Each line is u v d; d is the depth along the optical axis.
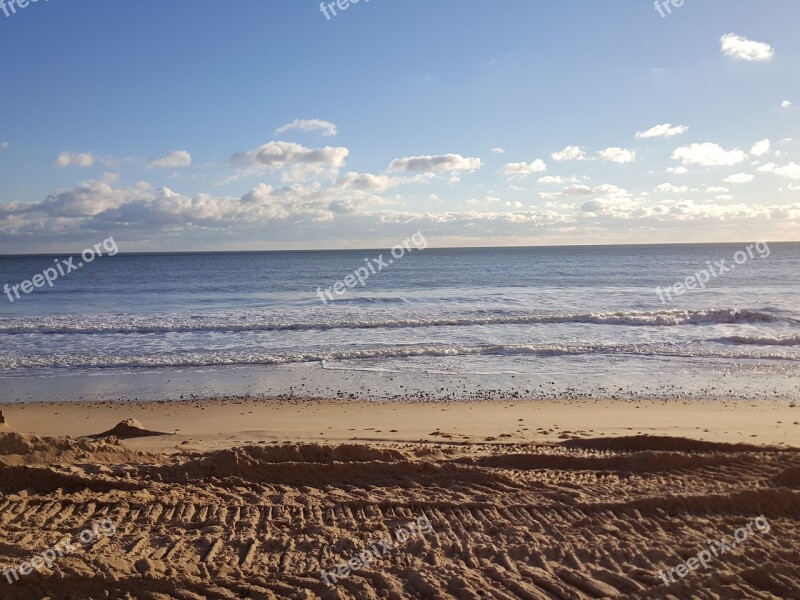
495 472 7.52
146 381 16.34
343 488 7.28
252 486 7.33
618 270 67.12
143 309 33.59
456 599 4.70
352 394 14.62
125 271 77.56
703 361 18.00
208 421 12.02
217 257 143.25
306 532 6.02
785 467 7.64
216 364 18.30
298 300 37.97
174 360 18.70
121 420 12.19
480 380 15.93
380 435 10.49
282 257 137.75
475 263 88.38
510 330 23.70
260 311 30.89
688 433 10.38
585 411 12.60
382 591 4.84
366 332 23.73
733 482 7.22
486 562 5.33
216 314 29.53
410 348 19.89
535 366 17.56
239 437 10.41
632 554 5.40
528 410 12.74
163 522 6.25
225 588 4.88
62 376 16.98
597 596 4.75
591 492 6.95
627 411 12.57
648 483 7.27
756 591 4.70
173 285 52.91
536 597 4.71
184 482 7.48
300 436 10.45
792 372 16.55
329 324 24.95
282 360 18.62
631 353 19.12
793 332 22.34
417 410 12.84
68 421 12.20
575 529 5.99
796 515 6.18
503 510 6.51
